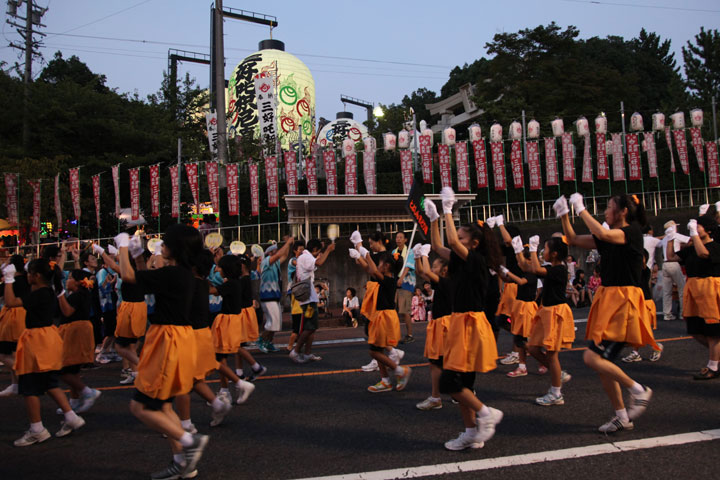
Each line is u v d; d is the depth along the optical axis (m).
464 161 20.94
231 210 19.98
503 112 28.59
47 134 21.05
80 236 22.38
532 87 28.58
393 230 18.70
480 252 4.27
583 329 9.85
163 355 3.63
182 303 3.78
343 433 4.56
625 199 4.36
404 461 3.85
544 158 24.23
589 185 23.75
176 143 23.23
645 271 5.81
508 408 5.12
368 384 6.34
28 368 4.54
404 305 9.41
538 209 23.59
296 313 8.13
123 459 4.15
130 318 6.66
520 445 4.08
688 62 35.72
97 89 33.59
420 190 5.56
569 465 3.65
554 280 5.36
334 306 16.91
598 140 22.44
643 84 40.12
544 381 6.19
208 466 3.90
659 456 3.75
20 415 5.57
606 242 4.25
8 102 20.86
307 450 4.18
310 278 7.90
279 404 5.56
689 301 6.17
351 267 17.08
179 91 26.70
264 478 3.65
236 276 5.66
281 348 9.37
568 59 28.70
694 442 3.99
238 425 4.88
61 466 4.02
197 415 5.28
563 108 28.42
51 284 4.84
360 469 3.73
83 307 5.55
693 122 22.72
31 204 19.83
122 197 22.97
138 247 3.84
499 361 7.48
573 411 4.93
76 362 5.42
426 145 21.44
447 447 4.05
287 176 20.45
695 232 5.86
